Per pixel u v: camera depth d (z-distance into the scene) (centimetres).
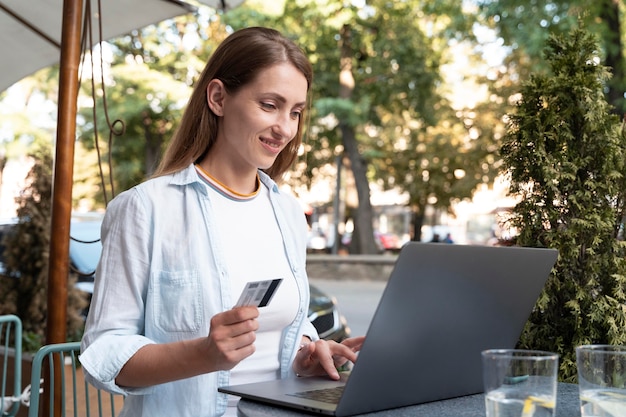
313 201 3341
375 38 2064
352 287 1527
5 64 380
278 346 204
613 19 1326
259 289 157
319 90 2095
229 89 195
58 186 277
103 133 1864
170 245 188
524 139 245
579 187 243
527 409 130
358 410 149
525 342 244
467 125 2142
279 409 158
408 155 2381
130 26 350
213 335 158
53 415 270
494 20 1522
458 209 3953
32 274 622
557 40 255
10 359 492
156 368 166
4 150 1772
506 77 1966
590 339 238
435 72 2103
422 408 158
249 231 202
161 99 1711
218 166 202
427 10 1914
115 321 180
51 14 349
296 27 1927
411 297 146
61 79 281
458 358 165
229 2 335
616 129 244
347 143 2089
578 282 240
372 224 2100
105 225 190
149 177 204
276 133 194
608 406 141
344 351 197
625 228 244
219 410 188
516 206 249
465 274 155
